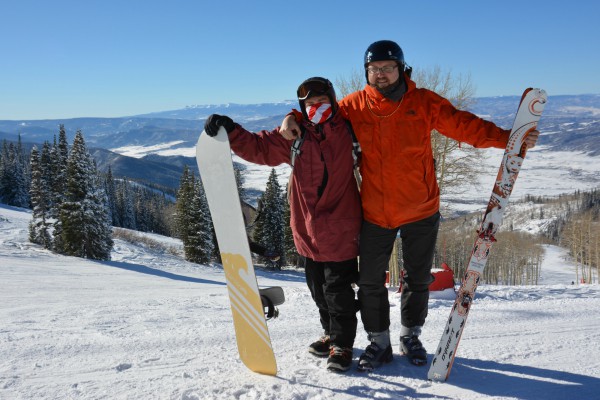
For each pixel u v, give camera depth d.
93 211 28.12
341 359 2.18
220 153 2.06
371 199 2.17
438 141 12.51
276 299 2.16
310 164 2.14
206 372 2.21
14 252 27.16
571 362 2.35
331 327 2.25
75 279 16.33
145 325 3.70
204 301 6.06
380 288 2.24
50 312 4.75
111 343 2.87
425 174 2.18
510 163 2.03
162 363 2.40
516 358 2.42
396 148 2.12
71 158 28.08
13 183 60.31
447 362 2.06
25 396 1.92
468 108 13.72
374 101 2.13
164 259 33.03
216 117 2.08
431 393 1.92
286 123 2.10
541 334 2.98
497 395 1.90
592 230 50.19
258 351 2.11
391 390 1.95
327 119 2.12
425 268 2.30
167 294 8.67
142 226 75.88
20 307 5.41
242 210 2.10
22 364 2.41
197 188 35.34
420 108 2.14
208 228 35.25
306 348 2.67
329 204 2.15
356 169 2.21
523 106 2.00
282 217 36.56
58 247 29.16
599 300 4.88
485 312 3.89
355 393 1.90
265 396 1.85
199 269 30.62
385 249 2.20
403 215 2.16
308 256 2.26
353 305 2.22
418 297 2.34
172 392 1.93
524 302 4.76
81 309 5.07
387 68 2.07
